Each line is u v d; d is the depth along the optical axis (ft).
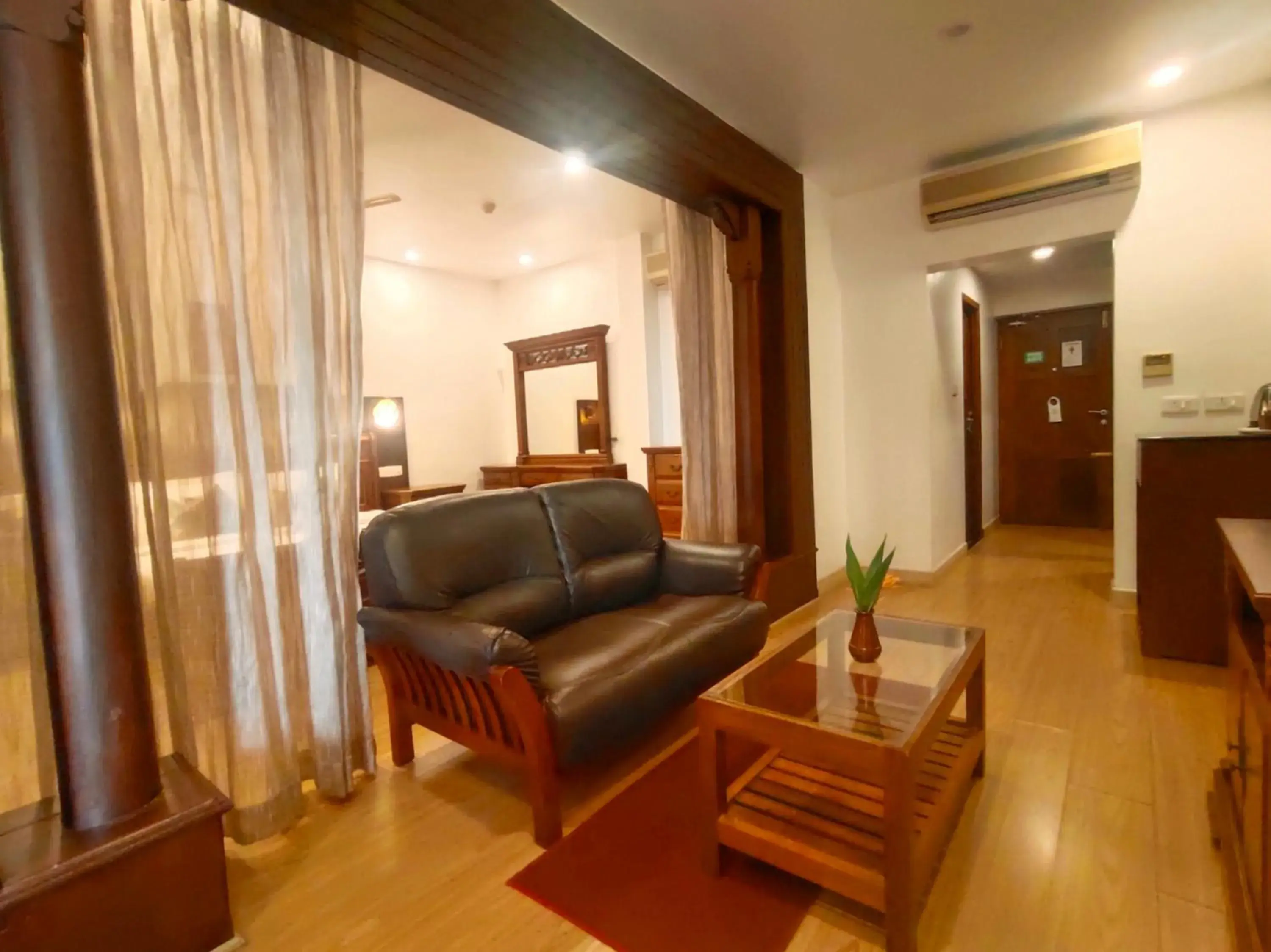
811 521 12.78
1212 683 8.21
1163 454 8.91
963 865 5.13
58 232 4.12
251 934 4.81
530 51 6.89
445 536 7.23
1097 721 7.35
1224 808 5.02
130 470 5.36
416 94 8.82
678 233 11.83
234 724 5.80
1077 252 16.52
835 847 4.82
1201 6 7.64
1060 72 9.09
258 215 6.10
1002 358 19.89
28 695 4.96
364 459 16.52
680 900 4.93
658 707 6.49
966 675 5.60
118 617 4.39
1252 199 10.03
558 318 18.79
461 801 6.48
